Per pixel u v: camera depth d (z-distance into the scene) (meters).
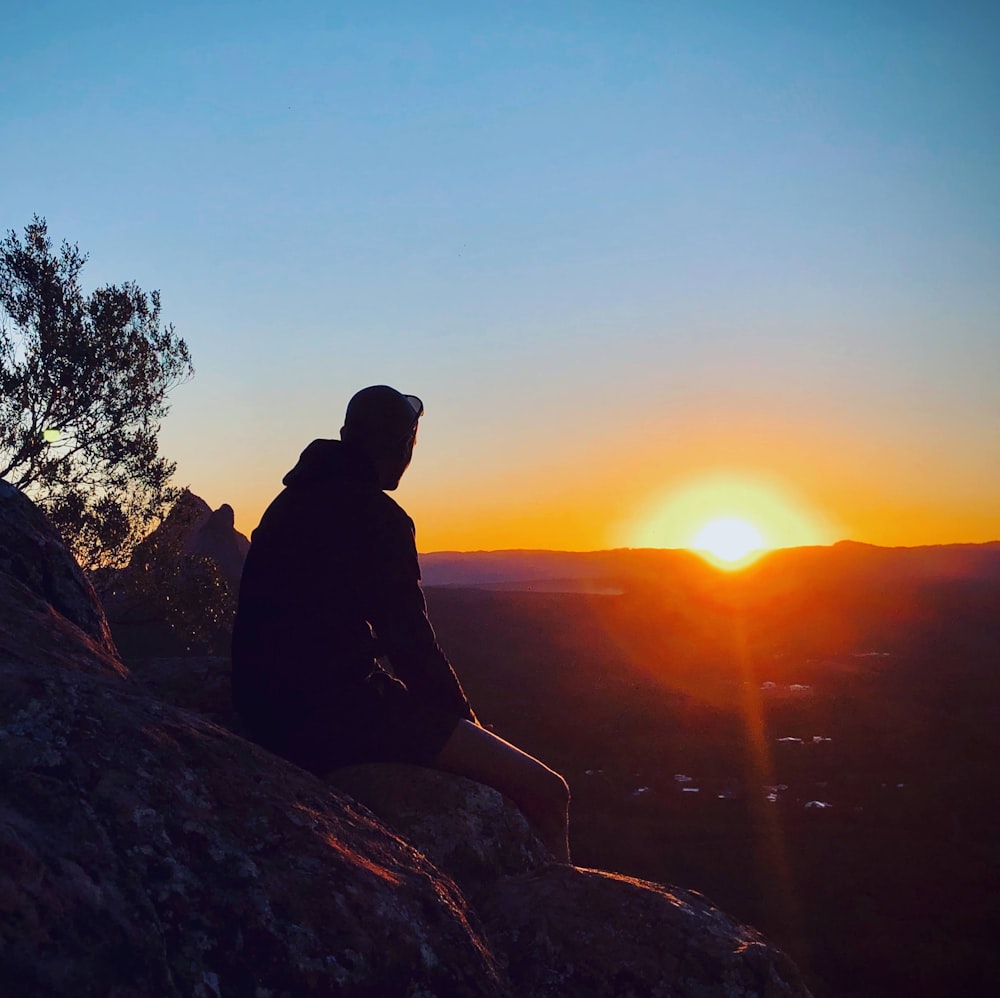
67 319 15.16
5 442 14.59
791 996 2.34
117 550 15.41
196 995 1.53
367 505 3.15
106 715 1.99
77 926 1.47
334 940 1.75
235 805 1.95
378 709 3.03
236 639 3.19
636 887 2.53
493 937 2.38
